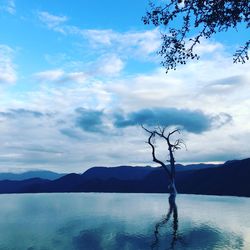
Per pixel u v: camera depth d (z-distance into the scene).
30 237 29.42
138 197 85.50
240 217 40.94
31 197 95.81
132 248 24.23
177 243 25.61
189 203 62.38
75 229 33.78
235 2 9.91
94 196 94.06
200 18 10.40
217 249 23.38
